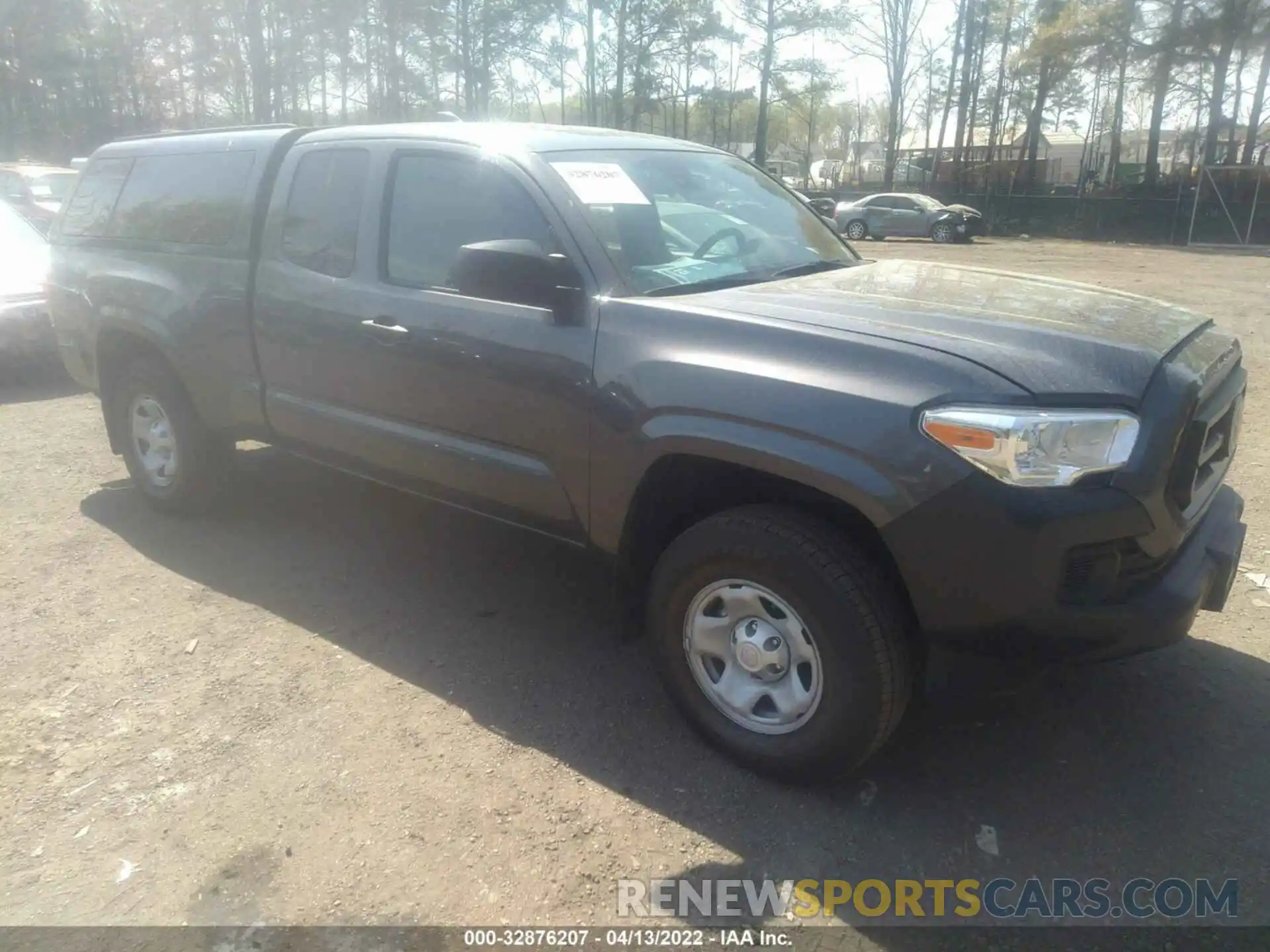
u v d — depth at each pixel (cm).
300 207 419
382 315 377
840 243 435
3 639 388
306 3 3619
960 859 271
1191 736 326
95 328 500
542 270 317
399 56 3919
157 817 287
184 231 468
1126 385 260
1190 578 274
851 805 292
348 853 272
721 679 309
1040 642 263
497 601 423
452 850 273
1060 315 302
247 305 431
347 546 479
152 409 505
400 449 388
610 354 313
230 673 364
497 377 342
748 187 426
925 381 261
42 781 303
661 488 317
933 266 405
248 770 307
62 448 638
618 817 287
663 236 356
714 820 286
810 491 285
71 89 4366
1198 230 2900
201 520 511
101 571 450
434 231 372
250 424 454
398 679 360
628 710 341
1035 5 3547
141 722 333
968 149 3925
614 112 4219
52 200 1620
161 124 4588
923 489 256
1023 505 248
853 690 274
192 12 3884
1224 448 317
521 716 337
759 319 294
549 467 338
